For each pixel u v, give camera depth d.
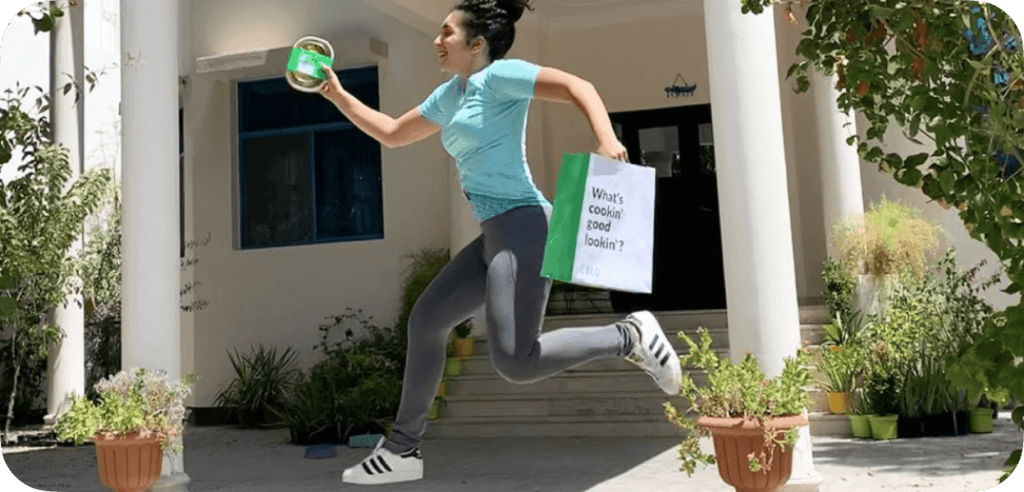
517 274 3.02
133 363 6.04
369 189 12.02
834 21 3.05
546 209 3.17
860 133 9.60
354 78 12.16
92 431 5.34
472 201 3.19
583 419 8.88
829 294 9.19
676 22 11.40
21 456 8.98
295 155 12.34
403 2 9.61
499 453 7.86
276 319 12.01
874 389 7.97
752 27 5.36
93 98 13.05
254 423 11.27
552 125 11.66
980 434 7.81
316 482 6.86
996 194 2.20
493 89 3.11
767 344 5.20
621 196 2.90
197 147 12.54
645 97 11.46
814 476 5.13
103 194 10.64
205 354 12.21
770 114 5.35
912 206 9.38
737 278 5.30
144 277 6.08
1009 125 2.22
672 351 3.11
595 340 3.01
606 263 2.87
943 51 2.46
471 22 3.28
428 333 3.37
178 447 5.85
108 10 13.41
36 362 12.11
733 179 5.32
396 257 11.64
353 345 11.02
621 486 6.07
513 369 2.97
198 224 12.45
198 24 12.68
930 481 5.78
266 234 12.38
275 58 11.77
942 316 8.04
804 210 10.84
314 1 12.20
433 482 6.54
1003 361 1.86
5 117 2.90
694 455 4.33
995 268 9.29
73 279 10.87
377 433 9.55
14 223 9.12
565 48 11.78
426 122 3.56
